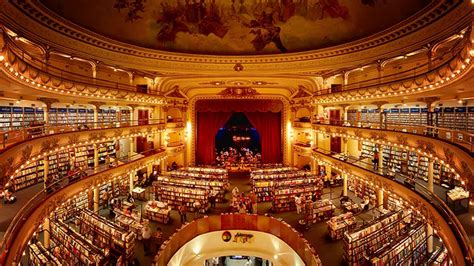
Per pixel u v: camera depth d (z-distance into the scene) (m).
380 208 17.47
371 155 21.25
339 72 20.56
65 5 15.02
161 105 25.77
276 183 20.44
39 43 14.23
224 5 19.42
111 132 18.50
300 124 26.59
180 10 19.23
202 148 30.70
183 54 20.94
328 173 24.11
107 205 18.84
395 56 15.95
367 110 22.62
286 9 19.11
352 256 12.66
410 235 12.58
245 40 20.80
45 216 11.74
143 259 13.59
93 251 11.57
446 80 9.96
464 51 7.64
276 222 17.34
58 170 18.05
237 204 19.11
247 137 34.25
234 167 29.67
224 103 29.50
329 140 25.00
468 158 9.05
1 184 9.06
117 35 18.39
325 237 15.28
